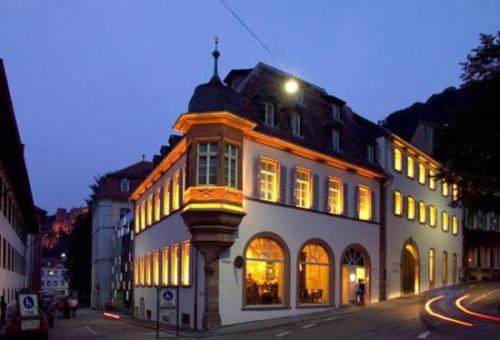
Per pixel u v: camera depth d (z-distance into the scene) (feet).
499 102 105.50
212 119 87.40
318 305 102.63
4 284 116.98
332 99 124.98
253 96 101.24
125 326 109.91
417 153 143.84
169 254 108.88
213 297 85.40
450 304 104.12
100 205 237.66
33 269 284.82
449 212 165.58
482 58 108.06
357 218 116.06
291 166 101.14
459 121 107.04
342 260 110.32
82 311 220.84
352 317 89.56
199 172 87.61
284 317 94.48
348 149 120.06
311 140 108.47
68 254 297.33
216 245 85.81
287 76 116.98
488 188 105.19
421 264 141.79
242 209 88.38
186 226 97.19
